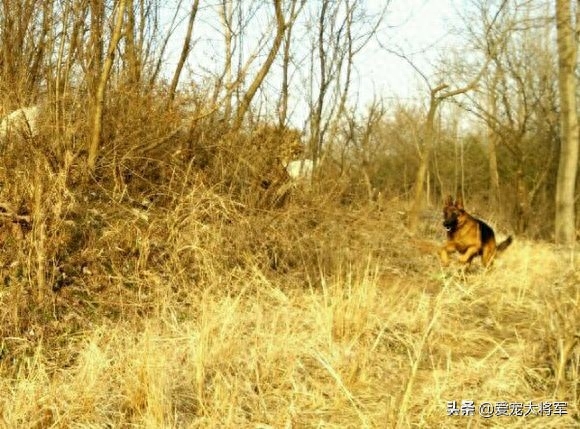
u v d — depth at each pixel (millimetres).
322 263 7609
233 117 8961
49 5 8398
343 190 9102
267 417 4102
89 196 7199
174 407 4160
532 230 15773
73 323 5516
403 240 9469
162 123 8086
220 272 6812
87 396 4086
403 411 3852
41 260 5656
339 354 4957
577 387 4340
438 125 24484
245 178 8312
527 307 6586
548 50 18281
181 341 5176
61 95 7703
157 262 6680
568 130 13984
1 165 6801
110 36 8055
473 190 23969
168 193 7547
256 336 5195
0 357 4883
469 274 8578
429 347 5254
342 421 4066
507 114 16906
